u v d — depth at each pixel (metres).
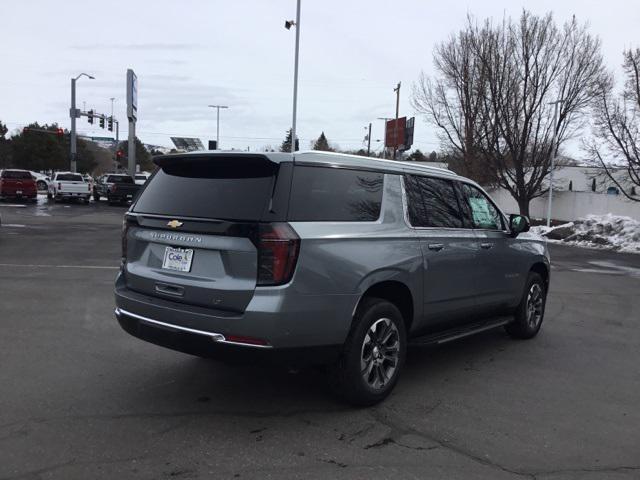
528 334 6.88
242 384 4.94
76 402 4.43
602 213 35.19
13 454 3.54
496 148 28.53
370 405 4.53
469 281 5.56
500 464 3.62
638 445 3.96
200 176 4.42
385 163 4.91
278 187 3.96
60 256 12.71
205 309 4.00
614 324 7.97
